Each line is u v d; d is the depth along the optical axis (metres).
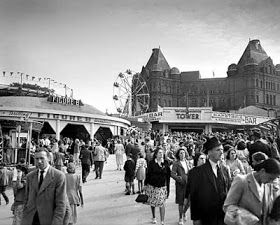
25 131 22.17
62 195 5.04
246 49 98.31
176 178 8.27
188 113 66.31
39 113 39.22
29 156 18.17
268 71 94.94
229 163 7.55
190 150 15.09
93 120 43.81
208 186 5.19
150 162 8.34
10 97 48.50
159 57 109.25
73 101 51.44
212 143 5.34
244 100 93.94
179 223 8.40
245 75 94.75
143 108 83.44
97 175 17.66
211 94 103.75
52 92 60.31
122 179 17.38
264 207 4.29
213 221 5.11
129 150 16.09
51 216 4.97
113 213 10.01
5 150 19.83
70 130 48.84
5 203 12.90
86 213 10.05
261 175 4.23
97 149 17.64
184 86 107.44
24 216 5.05
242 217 4.11
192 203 5.30
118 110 68.44
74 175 8.11
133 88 83.44
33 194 5.04
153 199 8.19
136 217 9.46
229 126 67.94
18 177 7.61
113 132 47.22
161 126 68.50
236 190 4.36
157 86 104.44
